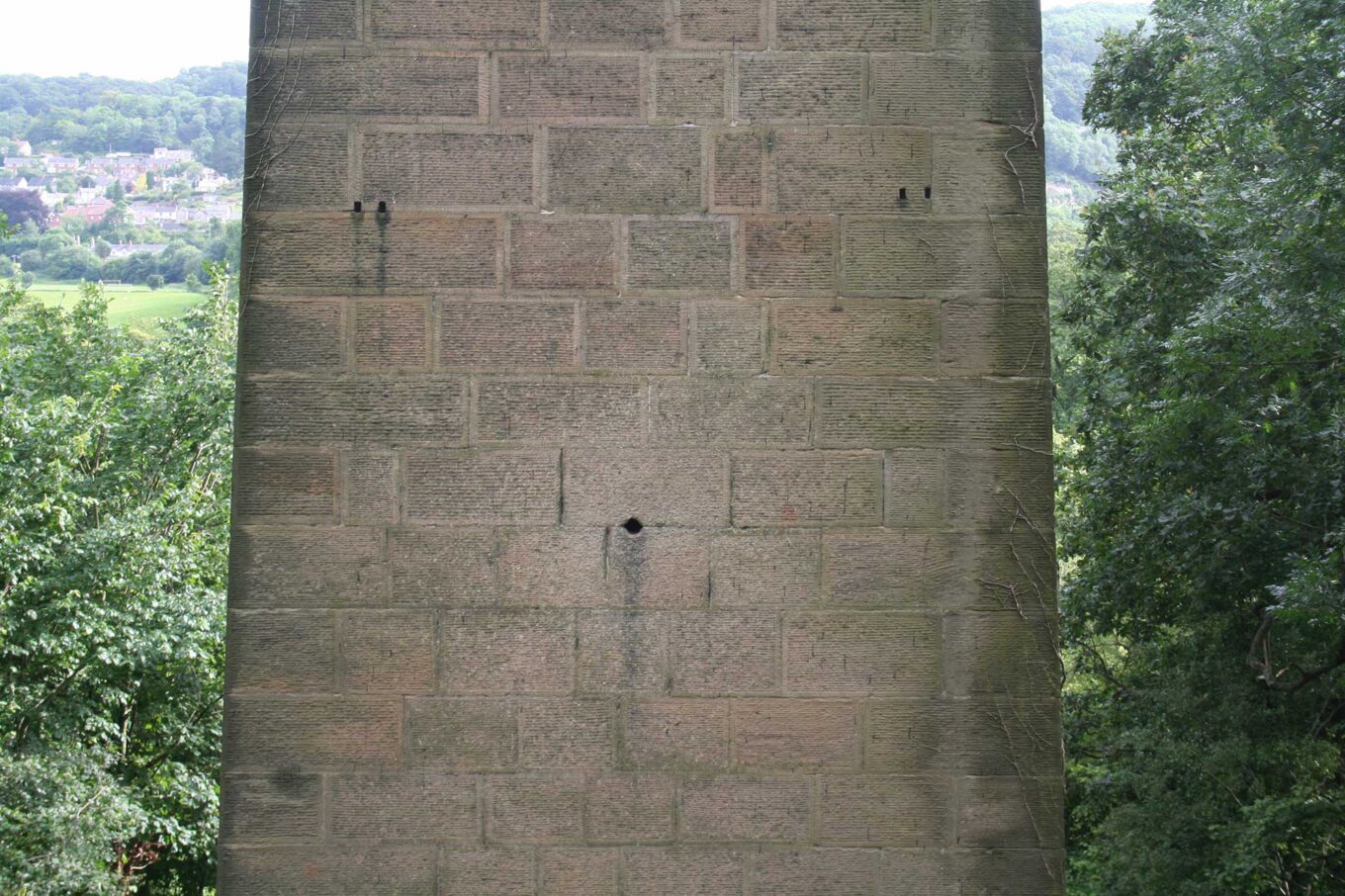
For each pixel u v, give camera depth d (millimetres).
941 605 4820
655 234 4895
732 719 4801
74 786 16781
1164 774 15617
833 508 4844
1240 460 13312
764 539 4836
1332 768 14438
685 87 4918
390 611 4812
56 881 15703
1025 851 4758
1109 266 16562
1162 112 18812
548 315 4875
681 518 4840
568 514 4836
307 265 4867
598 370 4867
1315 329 11477
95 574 18797
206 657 19719
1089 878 17922
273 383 4844
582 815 4777
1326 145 11570
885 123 4918
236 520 4805
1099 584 15516
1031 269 4883
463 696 4801
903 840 4773
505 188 4898
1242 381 12273
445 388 4855
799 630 4816
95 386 23703
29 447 19500
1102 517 15539
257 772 4766
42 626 18250
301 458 4832
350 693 4793
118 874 17609
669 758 4789
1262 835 13867
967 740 4793
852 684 4809
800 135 4914
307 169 4887
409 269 4871
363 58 4914
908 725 4797
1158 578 15336
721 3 4934
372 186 4891
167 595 19703
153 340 25641
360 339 4859
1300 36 12242
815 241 4895
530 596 4820
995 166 4918
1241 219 12961
